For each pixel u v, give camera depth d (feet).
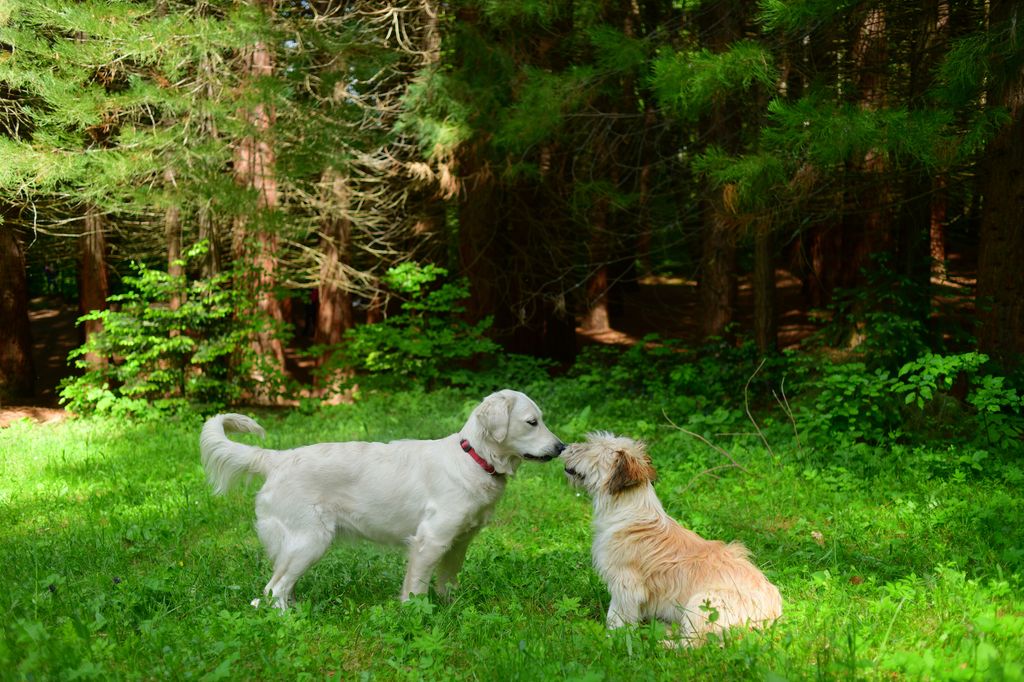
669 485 28.55
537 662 13.42
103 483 30.55
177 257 51.98
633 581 15.53
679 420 39.32
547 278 61.36
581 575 19.21
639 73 39.70
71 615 14.76
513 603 16.92
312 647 14.66
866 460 29.48
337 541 18.12
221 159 46.55
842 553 20.61
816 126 26.66
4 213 53.31
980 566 19.31
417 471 17.53
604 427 38.17
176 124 43.86
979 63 25.16
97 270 55.01
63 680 12.69
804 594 17.29
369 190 58.49
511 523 24.94
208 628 15.15
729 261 51.96
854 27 35.32
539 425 17.29
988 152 36.37
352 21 50.80
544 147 51.52
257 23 42.55
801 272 85.35
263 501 17.62
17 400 58.08
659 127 47.01
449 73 48.80
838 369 32.42
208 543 22.52
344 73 48.16
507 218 59.57
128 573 19.95
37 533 24.09
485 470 17.33
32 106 49.06
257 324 49.32
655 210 51.67
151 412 45.16
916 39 36.27
